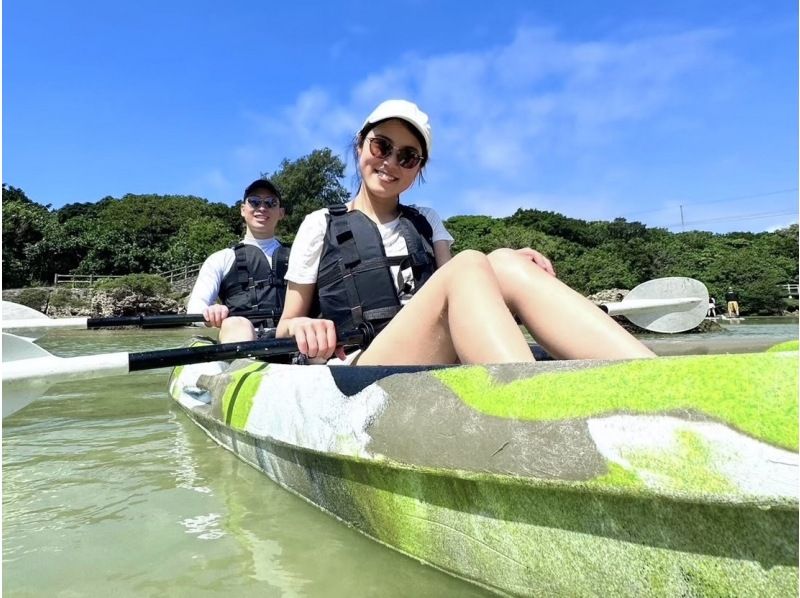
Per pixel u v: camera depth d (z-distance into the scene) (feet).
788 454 2.33
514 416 3.31
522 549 3.46
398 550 4.52
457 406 3.69
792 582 2.45
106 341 33.37
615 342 4.39
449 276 4.86
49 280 94.89
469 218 155.53
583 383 3.12
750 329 44.86
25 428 9.52
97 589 4.14
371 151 7.39
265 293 13.65
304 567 4.39
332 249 7.30
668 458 2.65
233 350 6.24
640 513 2.87
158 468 7.16
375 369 4.56
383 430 4.16
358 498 4.76
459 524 3.83
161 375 16.38
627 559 2.98
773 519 2.45
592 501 3.03
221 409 7.89
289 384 5.81
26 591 4.11
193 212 129.39
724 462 2.49
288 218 116.16
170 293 67.31
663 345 7.10
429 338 5.07
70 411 11.04
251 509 5.69
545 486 3.11
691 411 2.64
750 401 2.49
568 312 4.64
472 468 3.44
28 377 5.88
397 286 7.41
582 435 2.97
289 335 6.74
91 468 7.16
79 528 5.24
